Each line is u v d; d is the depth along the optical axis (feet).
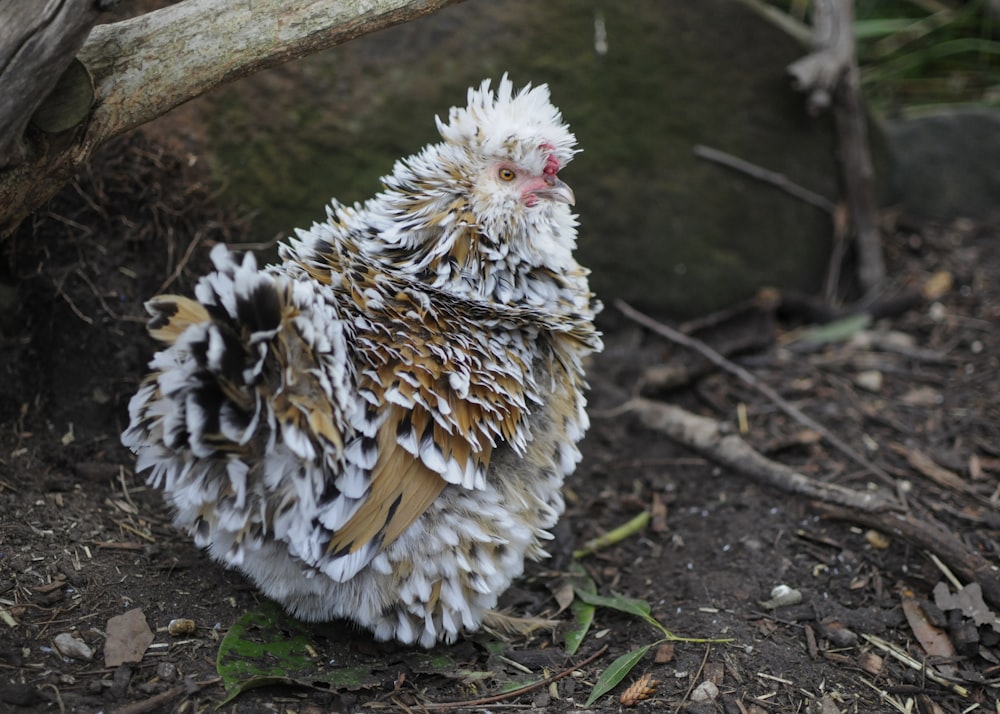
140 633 2.46
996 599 2.75
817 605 2.78
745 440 3.34
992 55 4.89
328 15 2.40
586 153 3.70
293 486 2.28
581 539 3.05
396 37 3.43
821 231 4.04
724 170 3.86
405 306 2.43
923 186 4.35
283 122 3.30
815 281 4.05
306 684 2.40
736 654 2.63
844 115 3.93
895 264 4.10
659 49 3.73
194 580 2.63
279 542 2.35
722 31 3.80
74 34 2.20
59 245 2.94
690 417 3.37
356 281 2.46
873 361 3.68
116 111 2.37
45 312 2.93
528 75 3.59
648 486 3.24
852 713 2.51
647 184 3.77
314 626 2.58
